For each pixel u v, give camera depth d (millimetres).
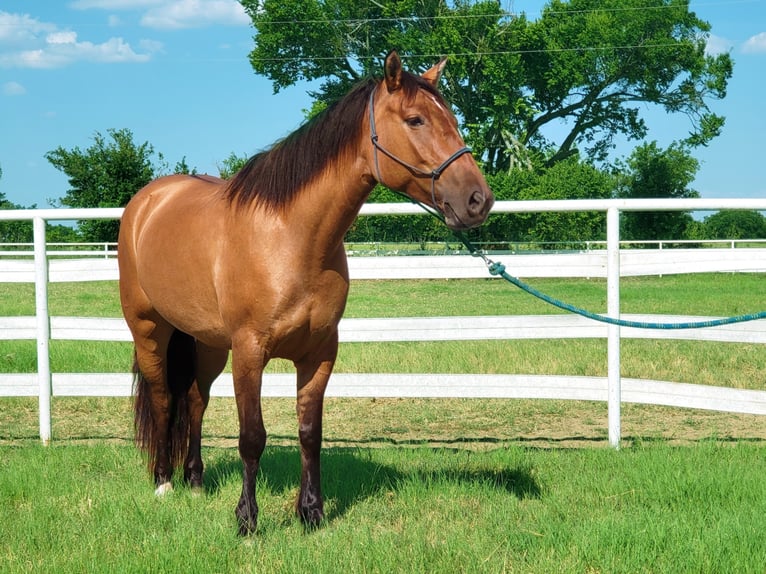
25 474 4516
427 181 3207
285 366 8000
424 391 5508
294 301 3428
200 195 4094
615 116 39562
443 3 37406
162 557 3232
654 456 4691
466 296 16078
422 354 8516
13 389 5758
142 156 28312
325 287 3486
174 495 4305
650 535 3385
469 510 3977
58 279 5820
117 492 4301
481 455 4969
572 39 36531
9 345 9258
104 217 5719
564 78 36219
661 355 8633
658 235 33500
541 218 29297
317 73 38281
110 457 5016
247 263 3443
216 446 5637
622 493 4125
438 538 3543
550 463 4738
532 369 7660
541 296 3637
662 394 5359
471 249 3643
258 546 3455
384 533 3574
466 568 3154
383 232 29000
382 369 7680
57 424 6328
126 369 7793
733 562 3119
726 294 15141
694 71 36719
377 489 4348
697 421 6293
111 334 5777
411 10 36969
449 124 3199
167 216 4117
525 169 34406
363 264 5590
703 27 37688
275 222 3408
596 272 5434
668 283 19500
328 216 3381
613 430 5352
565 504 3988
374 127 3314
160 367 4418
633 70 37281
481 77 36062
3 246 30219
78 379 5758
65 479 4480
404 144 3223
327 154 3379
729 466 4414
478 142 34812
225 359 4523
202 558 3268
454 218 3135
